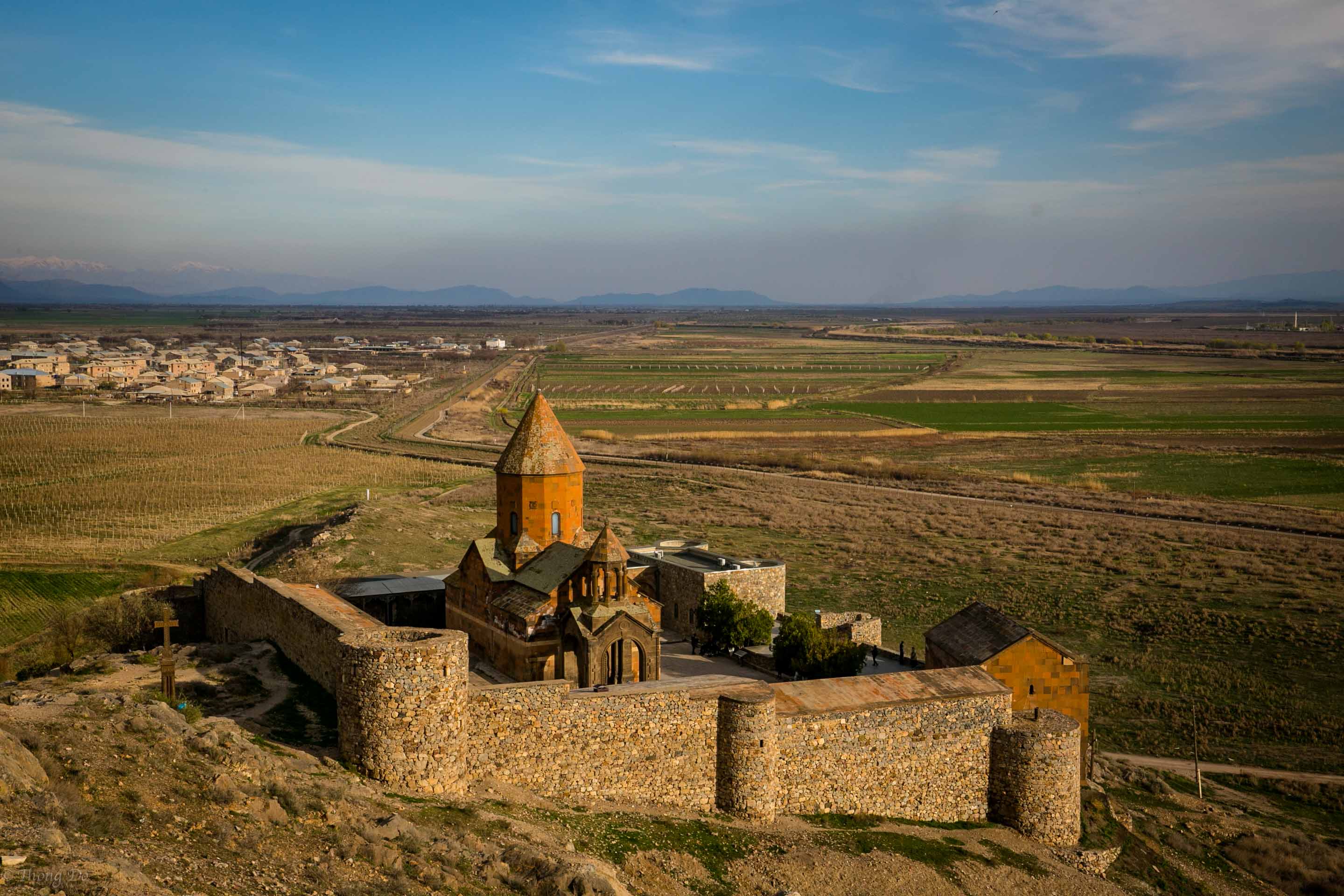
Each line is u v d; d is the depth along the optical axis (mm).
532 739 39438
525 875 29766
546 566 58375
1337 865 47156
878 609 85500
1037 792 45562
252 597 58656
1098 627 81062
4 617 75750
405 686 35781
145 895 21359
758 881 36406
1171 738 62000
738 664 63406
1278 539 111000
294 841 27766
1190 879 45031
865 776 44281
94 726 31422
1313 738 61719
